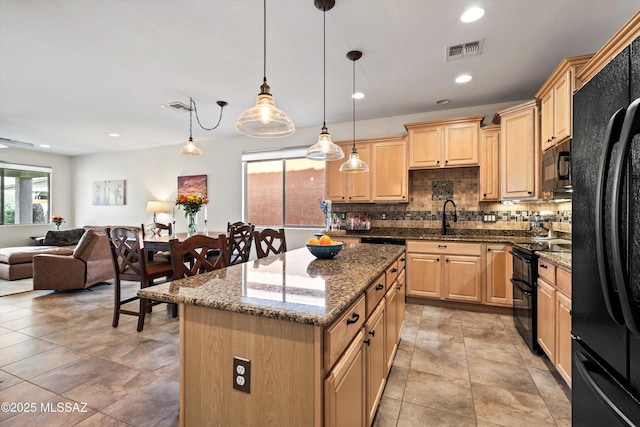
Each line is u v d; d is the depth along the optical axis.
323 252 2.03
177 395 1.92
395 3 2.05
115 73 3.09
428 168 3.98
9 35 2.41
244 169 5.70
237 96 3.69
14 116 4.48
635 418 0.89
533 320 2.51
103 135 5.62
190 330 1.25
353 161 2.94
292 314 1.02
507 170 3.34
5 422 1.67
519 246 2.91
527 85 3.40
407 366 2.31
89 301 3.82
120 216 7.00
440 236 3.78
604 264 0.96
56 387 2.00
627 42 1.69
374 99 3.82
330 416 1.05
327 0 2.01
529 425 1.69
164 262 3.25
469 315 3.43
